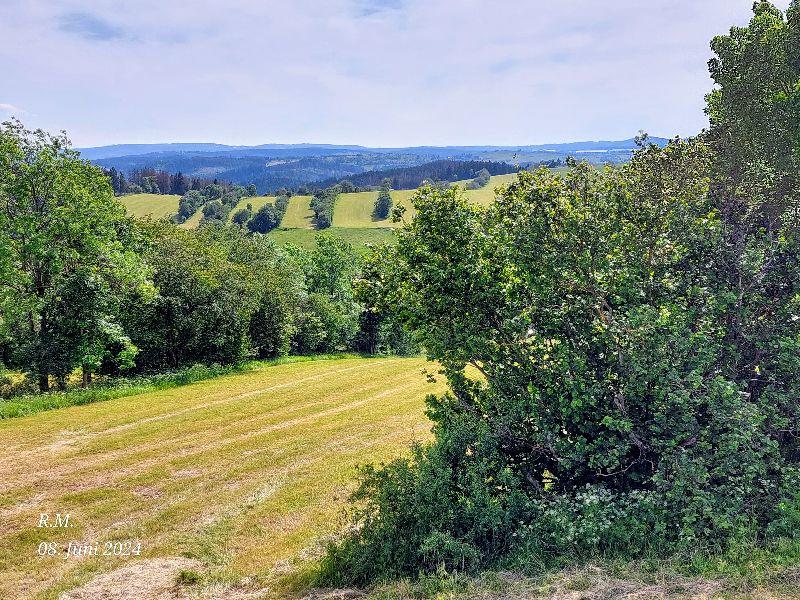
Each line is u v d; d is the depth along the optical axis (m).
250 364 40.56
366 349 64.81
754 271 8.78
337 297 65.94
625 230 9.29
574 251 9.26
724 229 9.37
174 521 12.34
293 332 48.12
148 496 14.00
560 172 9.66
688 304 9.14
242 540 11.27
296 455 17.55
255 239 66.12
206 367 36.56
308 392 28.91
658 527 7.84
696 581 6.77
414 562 8.84
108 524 12.28
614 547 8.08
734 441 7.79
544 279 9.26
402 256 10.09
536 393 9.31
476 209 10.10
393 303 10.53
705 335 8.55
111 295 30.45
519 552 8.41
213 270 36.38
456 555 8.48
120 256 31.14
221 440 19.44
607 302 9.57
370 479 9.62
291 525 11.95
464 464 9.59
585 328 9.27
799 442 9.04
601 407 9.01
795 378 8.58
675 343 8.36
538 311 9.50
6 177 28.64
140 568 10.09
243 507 13.12
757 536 7.75
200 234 51.47
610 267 9.30
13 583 9.64
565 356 8.93
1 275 27.83
